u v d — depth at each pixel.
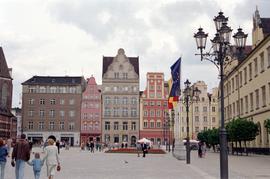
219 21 19.11
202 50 20.06
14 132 121.62
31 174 24.77
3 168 19.50
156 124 119.69
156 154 62.34
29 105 119.12
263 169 29.12
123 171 27.64
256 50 56.50
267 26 60.66
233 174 24.98
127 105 119.62
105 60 124.12
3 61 114.75
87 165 34.16
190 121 126.38
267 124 37.09
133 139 118.81
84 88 127.38
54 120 118.62
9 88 115.31
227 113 77.88
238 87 68.19
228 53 20.25
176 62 51.56
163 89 121.38
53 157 16.53
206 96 127.94
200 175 24.52
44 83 119.75
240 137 51.44
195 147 92.31
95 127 118.75
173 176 23.83
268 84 51.22
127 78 120.50
